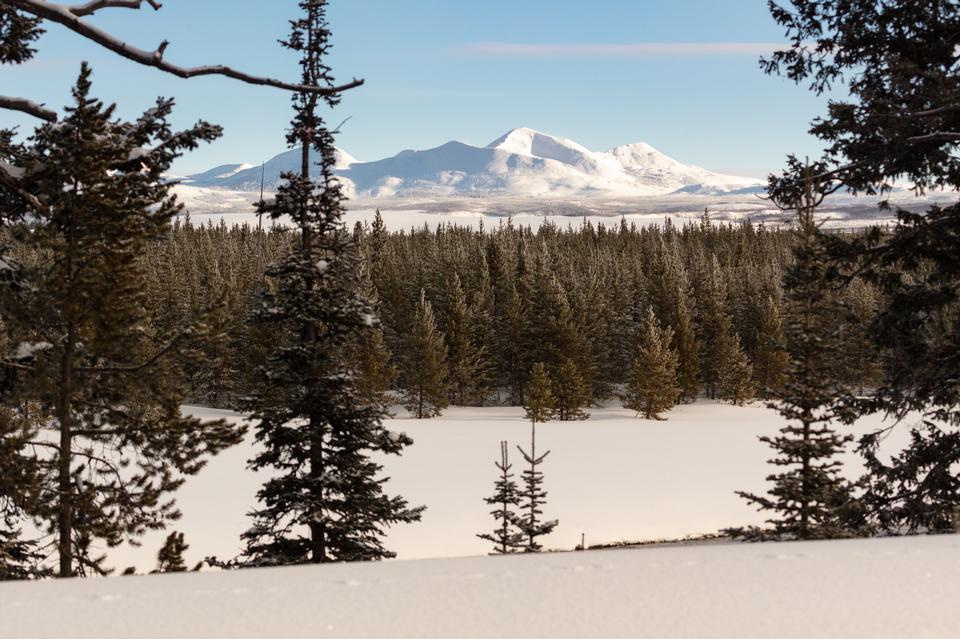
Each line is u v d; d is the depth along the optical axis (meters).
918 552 3.01
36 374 11.09
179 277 92.00
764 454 51.78
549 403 70.44
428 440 55.38
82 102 10.40
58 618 2.29
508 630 2.20
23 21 8.48
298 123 16.78
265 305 16.95
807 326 17.12
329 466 17.27
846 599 2.48
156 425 12.05
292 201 16.84
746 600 2.46
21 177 9.05
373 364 71.56
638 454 51.56
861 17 11.26
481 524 32.31
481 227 174.75
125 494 11.93
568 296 97.56
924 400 12.16
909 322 11.77
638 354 86.81
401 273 107.31
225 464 41.84
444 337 87.25
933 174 11.29
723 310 97.56
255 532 16.41
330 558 16.67
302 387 16.95
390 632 2.19
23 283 11.21
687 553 3.03
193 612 2.34
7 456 10.42
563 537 30.98
